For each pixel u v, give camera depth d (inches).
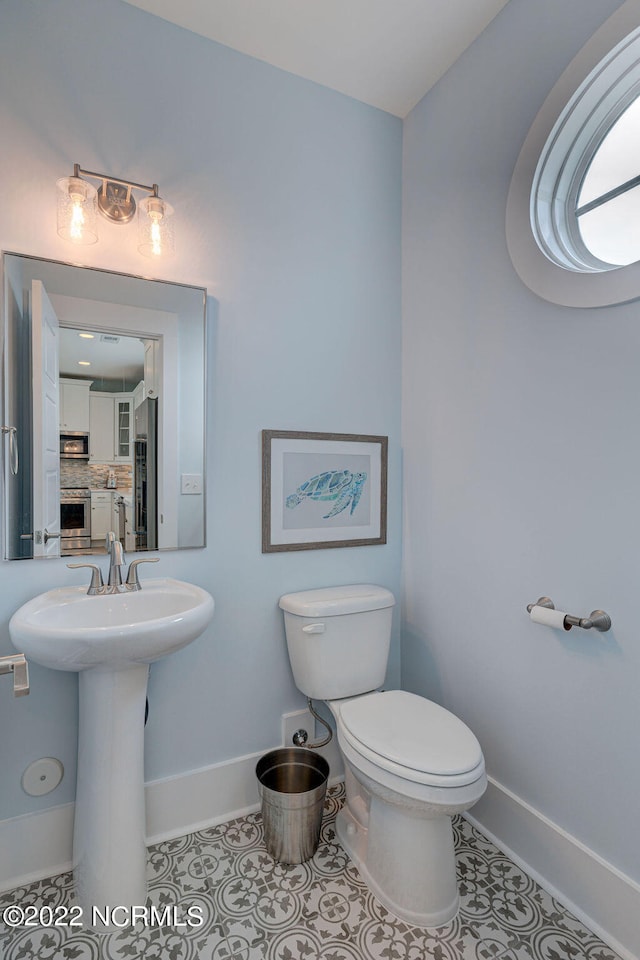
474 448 66.3
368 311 77.7
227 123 66.3
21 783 56.0
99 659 45.9
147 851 60.1
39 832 56.6
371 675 68.4
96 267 58.9
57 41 56.5
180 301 63.5
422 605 76.5
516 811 59.2
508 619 61.1
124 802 52.0
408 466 79.7
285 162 70.6
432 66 70.1
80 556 59.1
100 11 58.6
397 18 62.1
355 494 77.0
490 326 63.6
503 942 48.2
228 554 67.4
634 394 46.7
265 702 70.1
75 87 57.3
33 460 56.2
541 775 56.4
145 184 61.1
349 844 60.2
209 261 65.5
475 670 66.2
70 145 57.1
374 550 79.3
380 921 50.5
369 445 78.1
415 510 78.1
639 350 46.1
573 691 52.7
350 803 62.6
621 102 52.0
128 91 60.1
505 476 61.4
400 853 51.0
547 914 51.4
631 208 51.5
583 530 51.8
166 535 63.5
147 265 61.8
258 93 68.4
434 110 73.5
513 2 60.1
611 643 48.9
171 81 62.6
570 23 53.1
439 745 50.8
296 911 51.7
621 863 47.8
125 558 61.4
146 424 62.2
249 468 68.6
